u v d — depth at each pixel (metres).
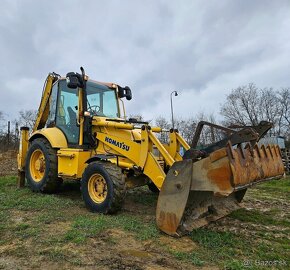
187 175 3.47
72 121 5.82
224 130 4.30
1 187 6.92
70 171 5.32
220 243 3.39
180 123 26.66
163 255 3.05
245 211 5.06
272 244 3.46
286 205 5.71
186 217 3.71
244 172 3.31
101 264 2.82
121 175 4.47
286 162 13.89
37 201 5.28
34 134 6.51
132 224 3.97
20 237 3.51
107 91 6.31
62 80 6.31
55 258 2.93
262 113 32.97
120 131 5.03
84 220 4.07
